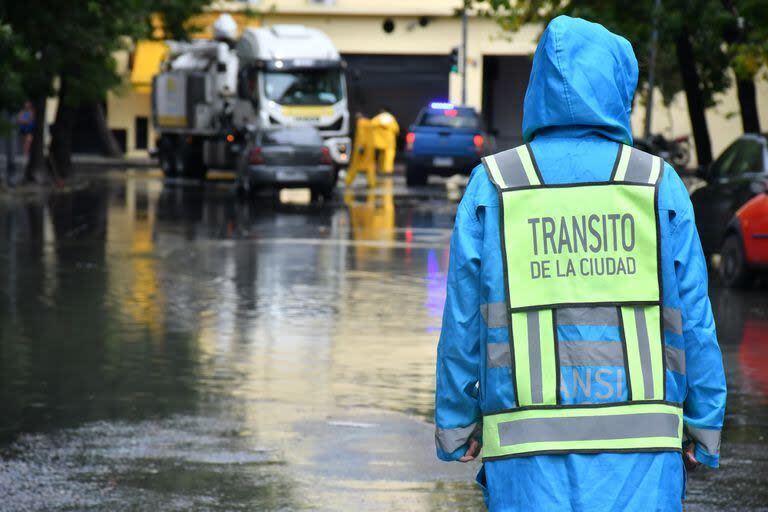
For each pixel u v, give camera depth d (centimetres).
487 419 823
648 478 798
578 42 835
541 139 848
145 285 3694
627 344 813
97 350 2642
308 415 2069
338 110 9275
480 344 833
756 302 3525
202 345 2719
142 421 2017
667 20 5662
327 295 3528
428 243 5091
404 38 13112
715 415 832
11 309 3189
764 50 5262
